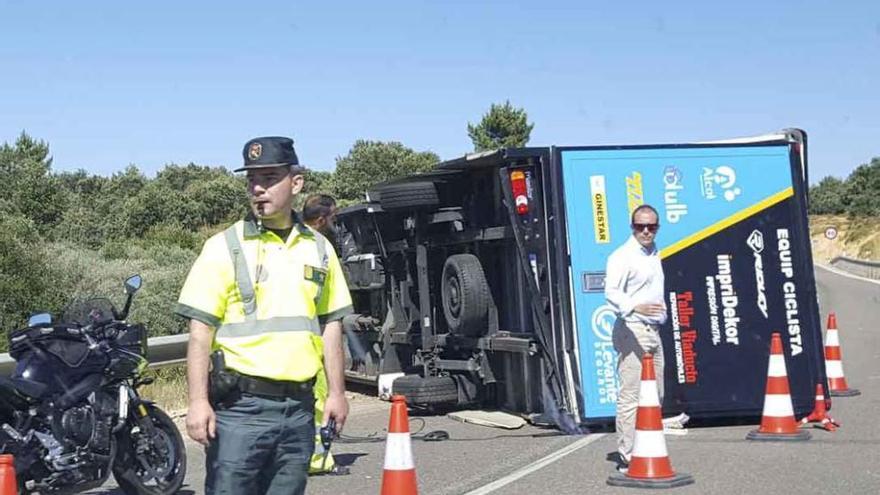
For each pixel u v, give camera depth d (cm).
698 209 1056
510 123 6097
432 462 923
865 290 4059
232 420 452
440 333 1242
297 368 457
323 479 873
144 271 2019
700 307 1045
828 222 8769
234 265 457
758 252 1065
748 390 1045
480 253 1175
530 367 1116
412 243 1257
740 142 1082
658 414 788
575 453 933
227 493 453
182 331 1838
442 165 1134
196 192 4538
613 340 841
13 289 1606
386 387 1310
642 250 830
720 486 773
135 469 805
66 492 777
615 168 1048
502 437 1042
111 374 790
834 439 959
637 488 777
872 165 8969
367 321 1391
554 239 1034
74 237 3509
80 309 816
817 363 1061
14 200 3678
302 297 464
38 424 761
